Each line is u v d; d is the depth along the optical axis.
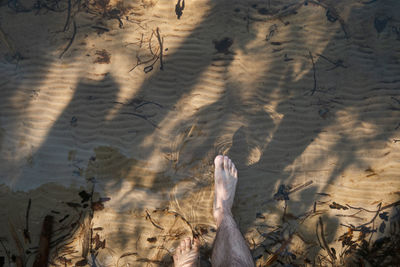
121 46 1.84
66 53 1.84
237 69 1.83
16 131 1.77
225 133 1.78
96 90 1.81
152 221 1.72
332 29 1.85
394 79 1.81
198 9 1.86
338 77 1.82
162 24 1.86
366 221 1.71
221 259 1.52
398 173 1.74
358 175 1.75
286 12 1.86
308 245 1.70
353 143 1.77
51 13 1.86
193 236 1.71
